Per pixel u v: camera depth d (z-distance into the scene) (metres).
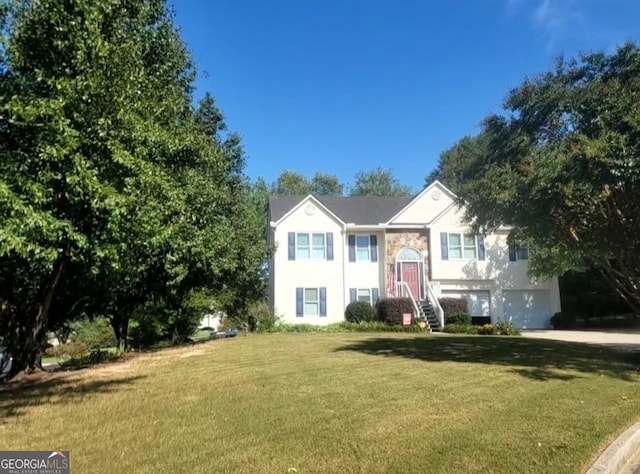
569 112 12.63
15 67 9.16
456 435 5.86
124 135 9.24
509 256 30.81
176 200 12.40
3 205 7.20
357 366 10.91
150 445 5.74
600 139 10.91
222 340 19.17
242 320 26.45
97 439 6.05
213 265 17.77
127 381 10.14
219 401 7.80
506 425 6.27
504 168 13.03
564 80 12.97
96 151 8.91
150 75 12.90
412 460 5.12
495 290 30.56
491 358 12.25
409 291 28.77
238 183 21.83
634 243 12.68
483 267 30.48
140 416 7.07
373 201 33.38
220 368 11.26
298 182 58.34
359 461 5.11
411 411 6.93
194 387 9.02
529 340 17.11
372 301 29.86
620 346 16.00
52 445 5.86
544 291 31.12
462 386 8.63
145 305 22.77
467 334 22.33
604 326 30.70
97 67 9.04
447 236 30.47
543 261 27.39
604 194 11.69
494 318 30.23
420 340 17.16
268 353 13.73
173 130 13.49
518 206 12.60
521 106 13.40
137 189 9.54
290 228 29.92
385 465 5.00
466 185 14.51
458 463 5.05
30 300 13.19
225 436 5.98
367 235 30.61
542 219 12.72
